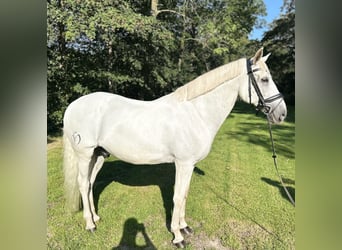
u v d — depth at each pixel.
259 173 4.23
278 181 3.88
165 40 7.30
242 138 6.90
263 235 2.53
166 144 2.20
